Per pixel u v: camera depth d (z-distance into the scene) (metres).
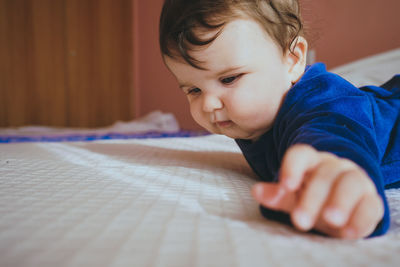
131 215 0.34
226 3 0.52
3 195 0.42
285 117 0.53
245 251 0.25
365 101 0.53
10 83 2.90
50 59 2.95
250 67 0.53
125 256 0.24
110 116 3.04
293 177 0.28
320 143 0.34
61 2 2.93
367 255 0.25
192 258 0.24
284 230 0.31
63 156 0.80
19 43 2.89
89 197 0.41
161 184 0.49
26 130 2.07
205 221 0.33
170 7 0.56
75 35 2.96
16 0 2.87
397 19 2.06
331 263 0.24
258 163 0.63
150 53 3.02
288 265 0.23
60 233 0.29
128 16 2.97
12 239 0.27
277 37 0.56
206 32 0.52
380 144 0.54
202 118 0.59
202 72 0.54
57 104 2.98
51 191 0.44
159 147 1.03
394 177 0.55
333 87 0.54
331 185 0.27
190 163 0.73
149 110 3.06
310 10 0.77
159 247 0.26
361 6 2.14
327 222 0.27
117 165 0.67
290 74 0.59
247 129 0.58
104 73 3.01
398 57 1.69
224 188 0.48
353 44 2.18
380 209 0.28
